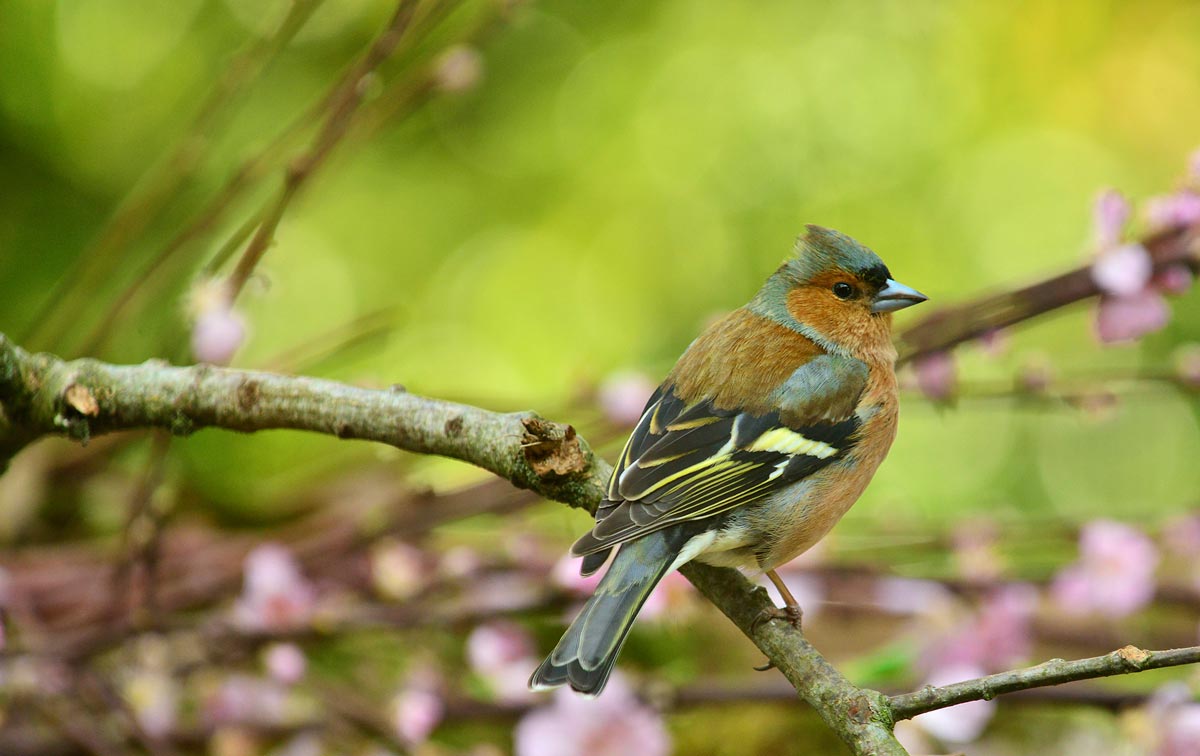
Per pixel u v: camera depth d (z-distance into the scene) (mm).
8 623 8930
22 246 12750
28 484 10078
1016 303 7555
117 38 13766
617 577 6031
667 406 6887
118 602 8648
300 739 8469
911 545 8742
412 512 8680
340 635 8328
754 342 7270
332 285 14086
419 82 8195
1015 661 8258
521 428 5691
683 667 8547
